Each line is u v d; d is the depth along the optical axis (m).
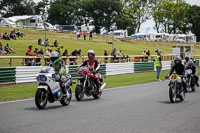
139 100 11.94
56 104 10.87
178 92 11.72
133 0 106.31
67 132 6.52
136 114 8.80
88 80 11.87
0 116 8.35
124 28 102.19
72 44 46.66
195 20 112.00
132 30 103.75
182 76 12.11
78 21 110.69
